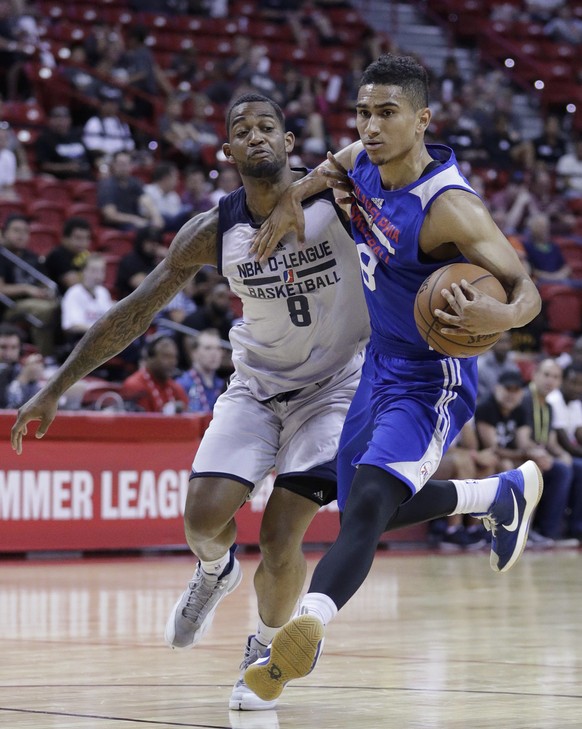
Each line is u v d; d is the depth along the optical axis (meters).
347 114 30.80
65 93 25.36
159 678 6.73
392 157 5.56
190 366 17.61
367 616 9.86
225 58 30.66
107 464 15.23
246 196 6.45
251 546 16.39
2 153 22.39
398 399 5.86
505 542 6.59
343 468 6.13
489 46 36.44
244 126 6.22
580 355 19.02
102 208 22.02
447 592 11.78
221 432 6.58
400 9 36.81
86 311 17.86
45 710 5.67
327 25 33.81
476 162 29.80
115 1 30.80
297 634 4.88
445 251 5.65
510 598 11.24
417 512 6.12
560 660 7.42
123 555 15.62
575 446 18.77
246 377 6.78
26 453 14.69
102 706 5.81
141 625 9.11
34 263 18.86
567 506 18.94
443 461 17.33
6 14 25.77
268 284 6.42
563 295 24.42
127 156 22.14
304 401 6.67
